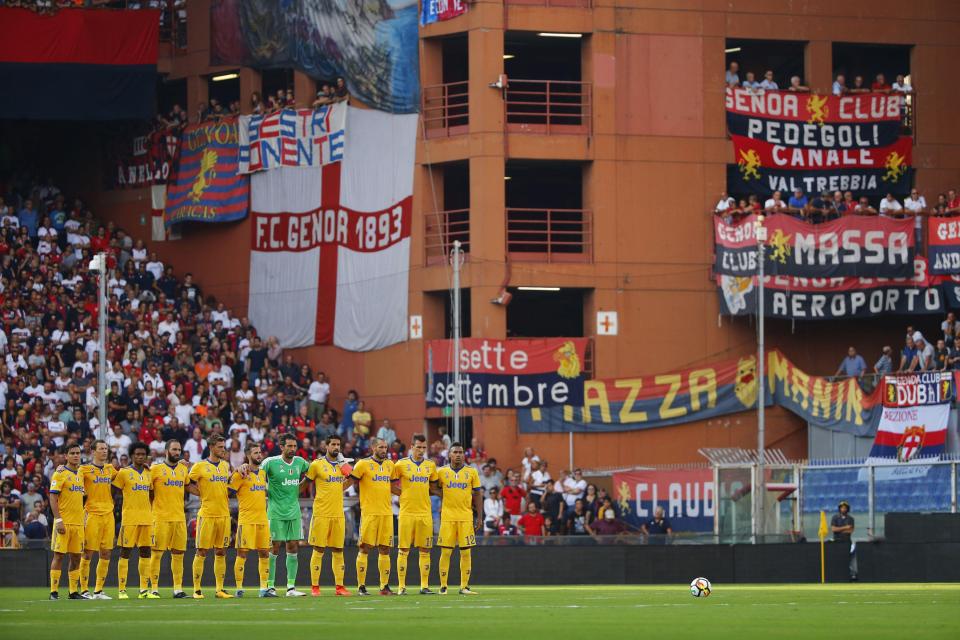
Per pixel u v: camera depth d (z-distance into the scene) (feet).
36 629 84.33
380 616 96.78
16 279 245.24
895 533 181.78
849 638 74.84
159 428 220.64
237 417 225.97
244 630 82.64
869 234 237.66
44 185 275.39
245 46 262.26
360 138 248.11
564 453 234.79
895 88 249.96
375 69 246.27
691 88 242.99
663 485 215.10
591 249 239.50
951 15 252.42
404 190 242.78
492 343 233.76
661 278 240.32
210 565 182.29
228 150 263.08
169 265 266.57
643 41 241.76
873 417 224.33
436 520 214.69
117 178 278.67
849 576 178.50
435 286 238.27
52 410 220.84
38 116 260.62
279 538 134.21
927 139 250.16
